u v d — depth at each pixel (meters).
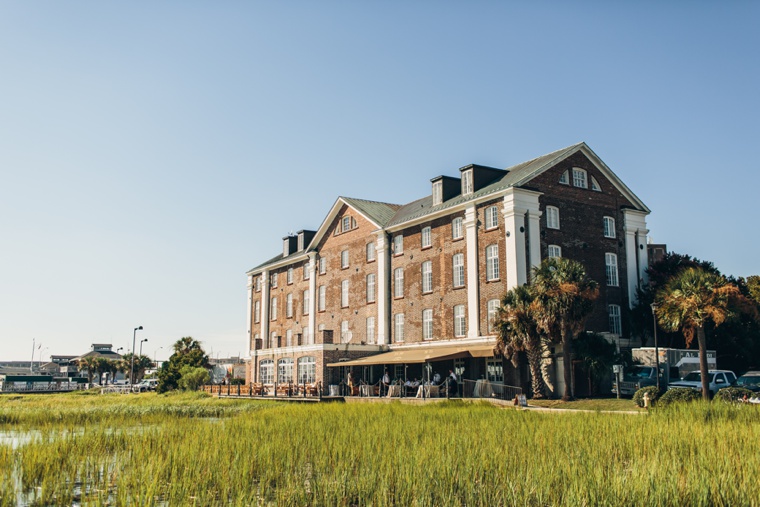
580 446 14.91
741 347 40.34
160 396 58.50
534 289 35.12
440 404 32.81
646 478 10.95
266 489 11.97
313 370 50.50
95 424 27.11
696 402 24.23
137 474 13.00
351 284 55.28
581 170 43.41
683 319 32.12
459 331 43.50
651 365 36.62
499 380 39.88
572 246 41.75
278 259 69.56
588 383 37.25
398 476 11.92
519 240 39.50
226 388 57.97
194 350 79.69
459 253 44.09
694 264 42.41
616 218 44.38
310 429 20.58
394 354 46.09
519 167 45.59
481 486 11.38
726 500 10.04
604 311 42.00
